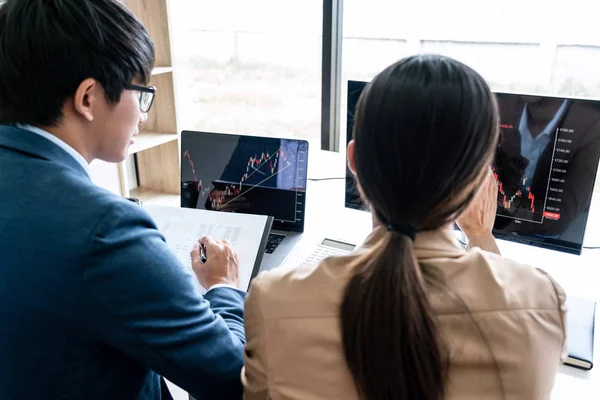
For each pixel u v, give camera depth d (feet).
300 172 4.44
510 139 3.76
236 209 4.63
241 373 2.41
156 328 2.20
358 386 1.79
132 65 2.40
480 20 6.72
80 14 2.21
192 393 2.47
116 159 2.67
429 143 1.67
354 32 7.53
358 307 1.73
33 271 2.09
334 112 8.06
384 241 1.79
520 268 1.94
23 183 2.20
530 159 3.75
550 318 1.86
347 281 1.86
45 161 2.28
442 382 1.71
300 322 1.90
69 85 2.26
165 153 7.26
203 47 8.43
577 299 3.61
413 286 1.69
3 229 2.13
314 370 1.88
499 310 1.78
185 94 8.79
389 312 1.66
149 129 7.20
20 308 2.14
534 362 1.79
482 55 6.86
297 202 4.50
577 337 3.23
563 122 3.56
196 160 4.67
